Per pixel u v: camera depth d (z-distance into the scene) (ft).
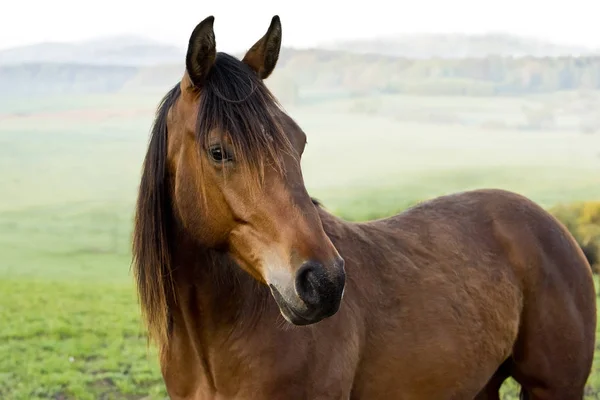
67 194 73.05
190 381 9.55
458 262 11.49
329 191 66.74
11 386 22.43
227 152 7.72
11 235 57.57
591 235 25.32
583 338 12.57
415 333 10.42
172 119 8.66
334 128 106.83
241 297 8.99
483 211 12.70
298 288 7.41
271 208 7.69
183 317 9.21
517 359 12.61
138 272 9.07
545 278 12.32
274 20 8.61
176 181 8.55
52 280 43.83
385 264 10.62
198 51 7.93
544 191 63.46
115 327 30.89
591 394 20.61
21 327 30.50
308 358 9.07
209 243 8.45
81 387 22.13
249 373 9.01
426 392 10.67
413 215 12.22
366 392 10.19
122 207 68.69
